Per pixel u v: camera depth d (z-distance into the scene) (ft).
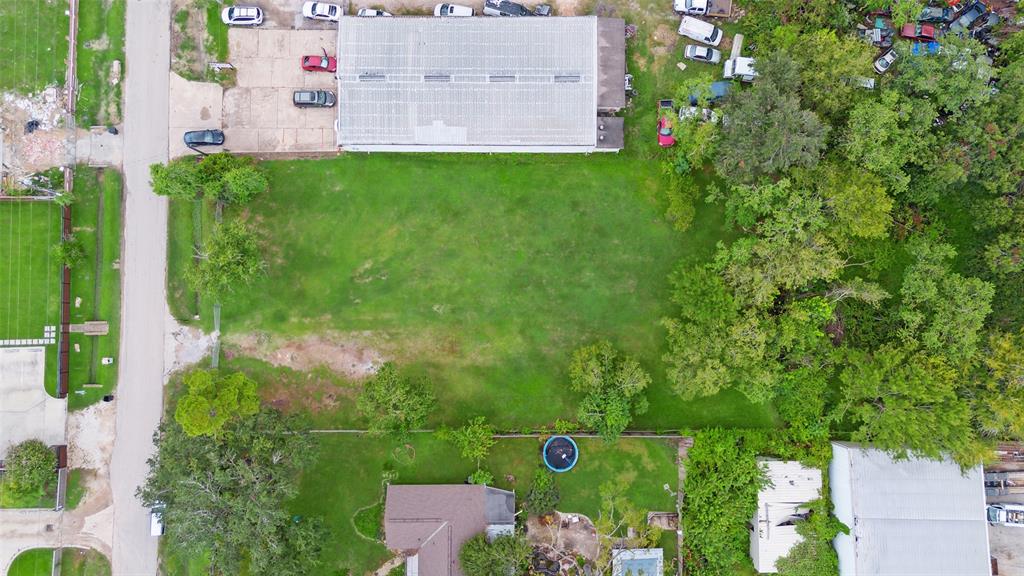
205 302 157.79
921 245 141.69
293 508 154.30
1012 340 136.56
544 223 159.63
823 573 147.74
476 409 157.38
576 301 159.22
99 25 159.43
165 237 158.51
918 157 143.84
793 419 152.46
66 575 155.33
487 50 152.87
